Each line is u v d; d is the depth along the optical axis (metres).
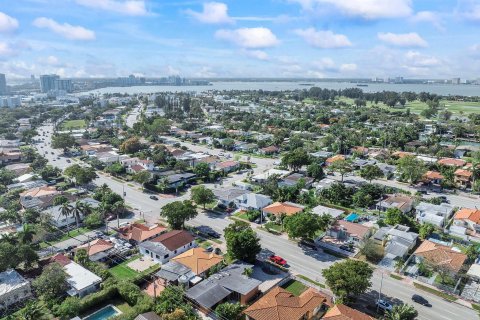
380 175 149.50
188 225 109.19
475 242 98.31
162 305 66.94
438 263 80.12
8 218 107.50
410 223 106.25
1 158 180.88
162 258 87.69
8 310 70.44
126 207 124.50
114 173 165.25
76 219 108.56
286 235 103.00
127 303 72.50
